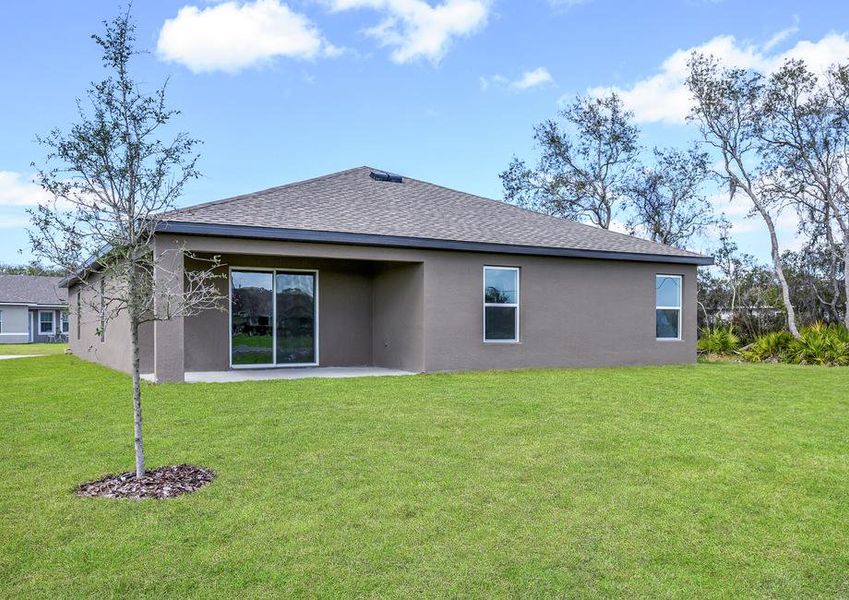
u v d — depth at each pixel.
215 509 4.30
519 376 11.44
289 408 7.79
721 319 25.78
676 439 6.36
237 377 11.07
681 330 15.07
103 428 6.70
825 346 15.70
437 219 13.27
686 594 3.27
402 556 3.62
